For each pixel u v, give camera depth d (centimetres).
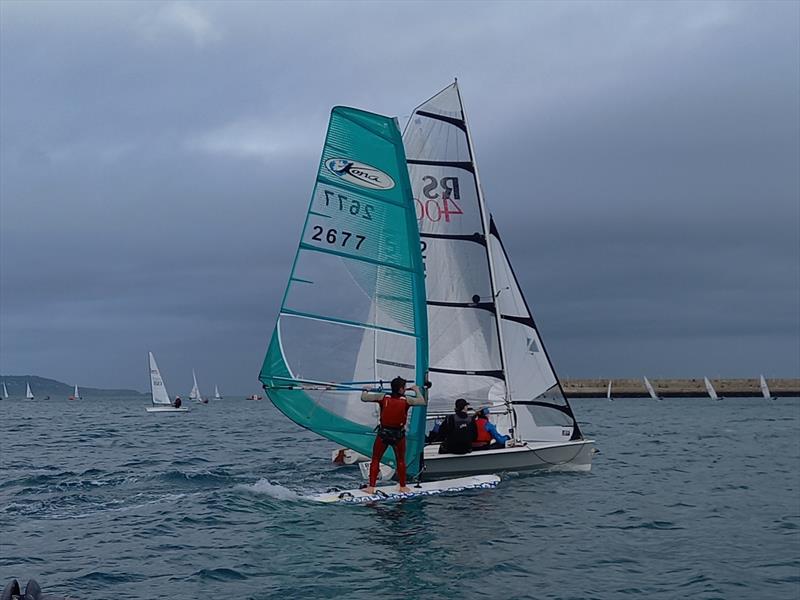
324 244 1358
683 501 1367
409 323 1387
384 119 1390
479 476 1503
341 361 1362
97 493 1419
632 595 788
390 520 1133
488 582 827
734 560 934
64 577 841
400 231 1391
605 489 1487
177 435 3375
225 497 1314
